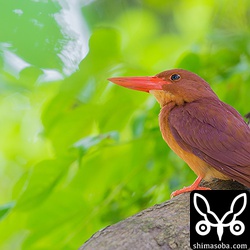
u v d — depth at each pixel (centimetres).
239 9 1262
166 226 678
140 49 1375
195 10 1593
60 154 989
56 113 1079
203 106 882
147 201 1073
